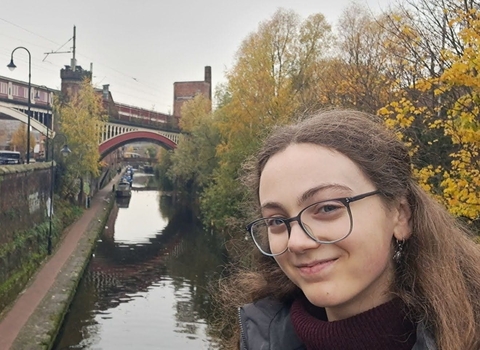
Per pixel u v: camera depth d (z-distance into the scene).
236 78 21.05
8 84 30.55
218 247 25.39
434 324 1.23
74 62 37.81
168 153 57.16
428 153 7.19
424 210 1.36
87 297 16.72
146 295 17.08
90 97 32.50
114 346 12.42
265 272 1.72
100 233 28.72
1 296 13.59
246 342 1.61
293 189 1.25
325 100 13.14
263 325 1.58
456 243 1.44
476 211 4.69
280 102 19.33
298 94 20.14
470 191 4.86
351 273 1.21
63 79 37.41
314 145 1.28
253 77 20.50
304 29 20.69
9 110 30.80
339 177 1.24
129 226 32.81
